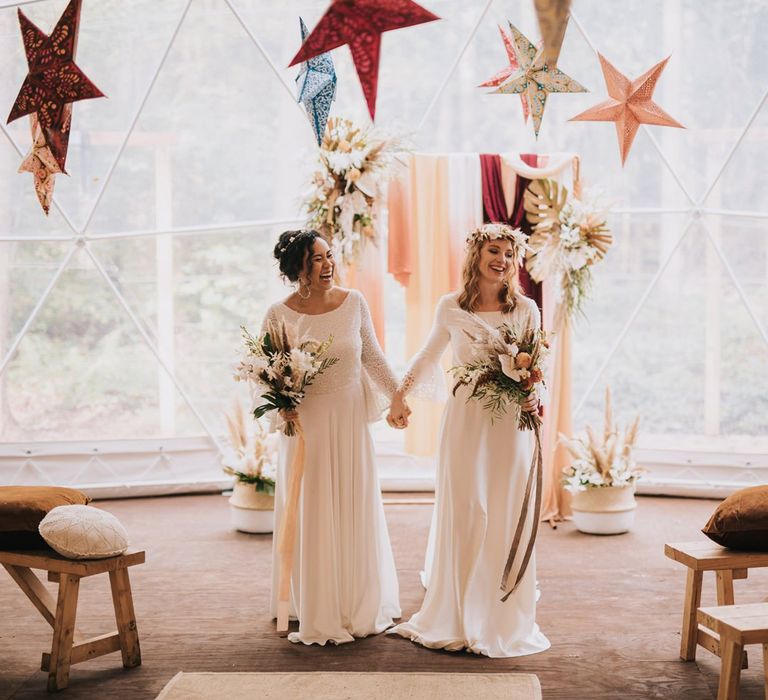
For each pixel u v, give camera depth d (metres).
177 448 7.51
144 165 7.29
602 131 7.32
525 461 4.47
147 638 4.49
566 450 6.72
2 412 7.25
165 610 4.88
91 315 7.32
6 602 5.04
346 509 4.49
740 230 7.18
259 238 7.48
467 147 7.44
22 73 7.01
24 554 4.02
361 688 3.86
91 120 7.15
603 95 7.30
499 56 7.36
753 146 7.09
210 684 3.92
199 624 4.66
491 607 4.34
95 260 7.26
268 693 3.82
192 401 7.54
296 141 7.37
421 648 4.32
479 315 4.50
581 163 7.31
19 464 7.26
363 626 4.46
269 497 6.34
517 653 4.23
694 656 4.14
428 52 7.38
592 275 6.97
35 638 4.52
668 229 7.29
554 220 6.22
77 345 7.33
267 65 7.29
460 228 6.77
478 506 4.34
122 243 7.32
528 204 6.52
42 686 3.97
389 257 6.68
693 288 7.29
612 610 4.78
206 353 7.52
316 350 4.50
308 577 4.42
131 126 7.18
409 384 4.62
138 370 7.45
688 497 7.30
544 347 4.32
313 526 4.45
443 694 3.79
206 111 7.30
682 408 7.37
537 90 4.09
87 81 4.01
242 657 4.23
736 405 7.28
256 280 7.52
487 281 4.47
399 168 6.59
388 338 7.64
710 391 7.31
